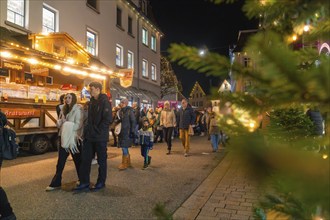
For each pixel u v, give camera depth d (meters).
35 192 5.20
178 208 4.40
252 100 0.59
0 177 6.33
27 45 10.42
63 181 6.00
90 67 12.18
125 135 7.27
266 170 0.48
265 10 0.68
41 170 7.09
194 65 0.58
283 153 0.49
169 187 5.61
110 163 8.10
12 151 4.05
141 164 7.98
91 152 5.38
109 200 4.78
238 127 0.58
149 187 5.60
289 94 0.51
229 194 4.86
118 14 20.92
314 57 0.76
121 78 15.40
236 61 0.59
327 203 0.46
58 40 11.36
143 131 7.30
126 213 4.20
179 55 0.57
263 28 0.72
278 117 1.06
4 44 8.21
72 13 15.34
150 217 4.05
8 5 11.48
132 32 22.83
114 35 19.83
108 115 5.36
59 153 5.41
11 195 5.02
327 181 0.46
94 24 17.44
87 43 17.00
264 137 0.60
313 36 0.76
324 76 0.46
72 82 14.15
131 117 7.27
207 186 5.41
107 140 5.45
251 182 0.51
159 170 7.18
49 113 10.06
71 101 5.42
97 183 5.42
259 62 0.52
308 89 0.49
